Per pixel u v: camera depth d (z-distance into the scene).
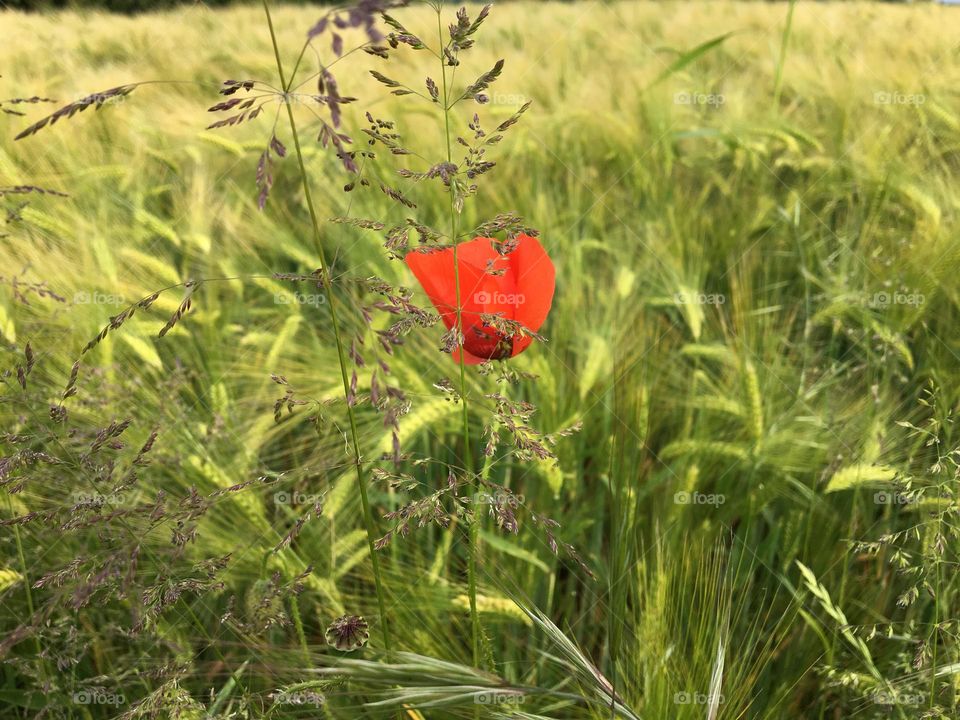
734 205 1.19
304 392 0.77
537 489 0.74
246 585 0.61
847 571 0.66
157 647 0.55
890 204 1.13
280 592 0.44
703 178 1.36
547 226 1.07
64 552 0.60
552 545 0.39
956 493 0.56
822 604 0.59
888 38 1.77
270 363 0.80
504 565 0.65
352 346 0.35
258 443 0.71
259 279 0.90
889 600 0.64
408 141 1.22
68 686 0.54
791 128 1.24
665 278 1.00
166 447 0.64
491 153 1.26
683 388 0.84
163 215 1.21
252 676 0.54
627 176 1.21
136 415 0.67
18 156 1.13
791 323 0.93
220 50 2.02
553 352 0.82
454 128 1.19
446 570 0.62
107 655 0.60
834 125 1.40
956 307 0.92
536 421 0.74
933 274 0.89
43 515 0.49
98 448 0.45
